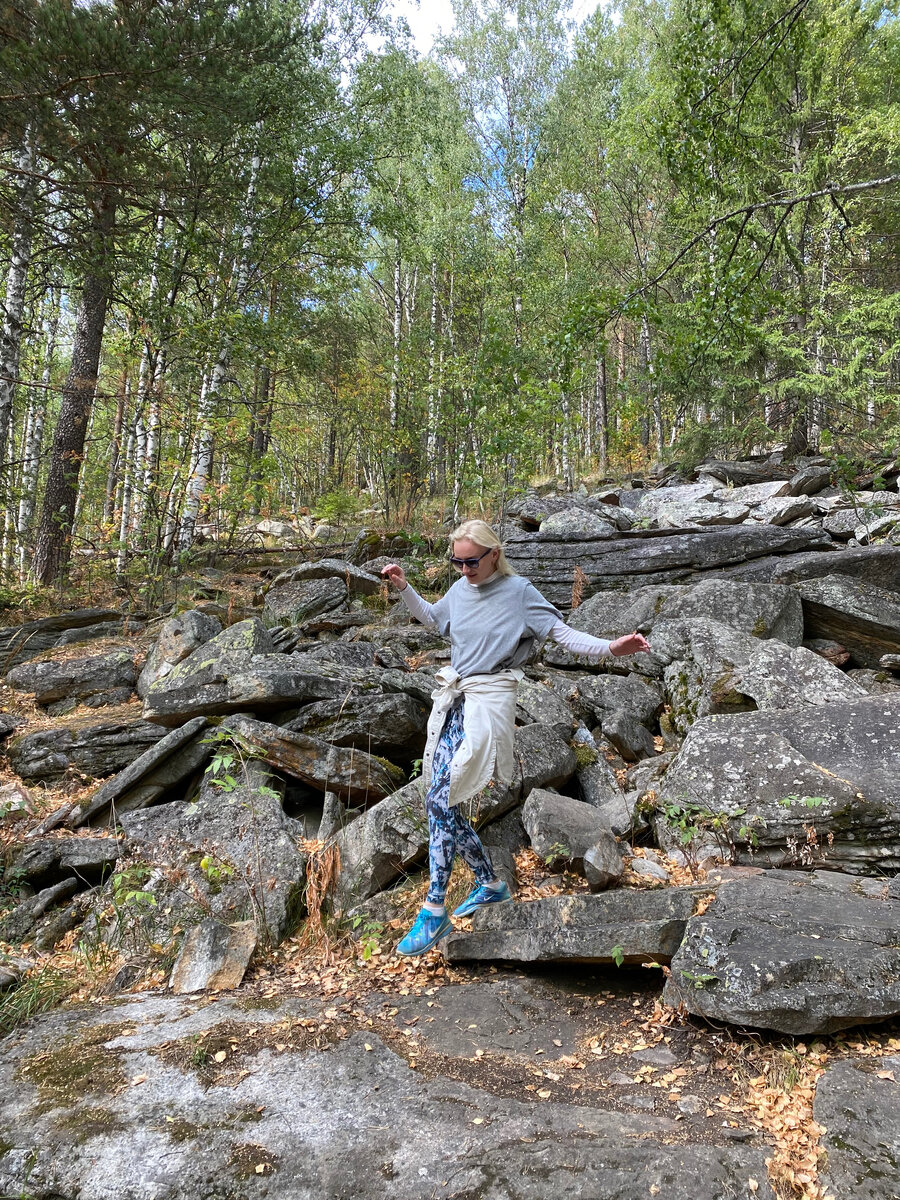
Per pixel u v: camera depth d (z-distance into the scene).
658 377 6.76
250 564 11.09
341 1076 2.44
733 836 3.61
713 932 2.70
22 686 6.35
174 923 3.62
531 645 3.19
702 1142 2.10
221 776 4.43
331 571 8.15
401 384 15.09
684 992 2.62
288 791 4.61
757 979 2.49
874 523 8.09
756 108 6.75
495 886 3.37
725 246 6.58
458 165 20.59
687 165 6.43
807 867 3.45
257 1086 2.39
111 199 10.97
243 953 3.30
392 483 13.98
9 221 9.34
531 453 10.34
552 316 18.95
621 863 3.59
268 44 9.63
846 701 4.28
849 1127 2.08
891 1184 1.89
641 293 6.42
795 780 3.65
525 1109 2.26
